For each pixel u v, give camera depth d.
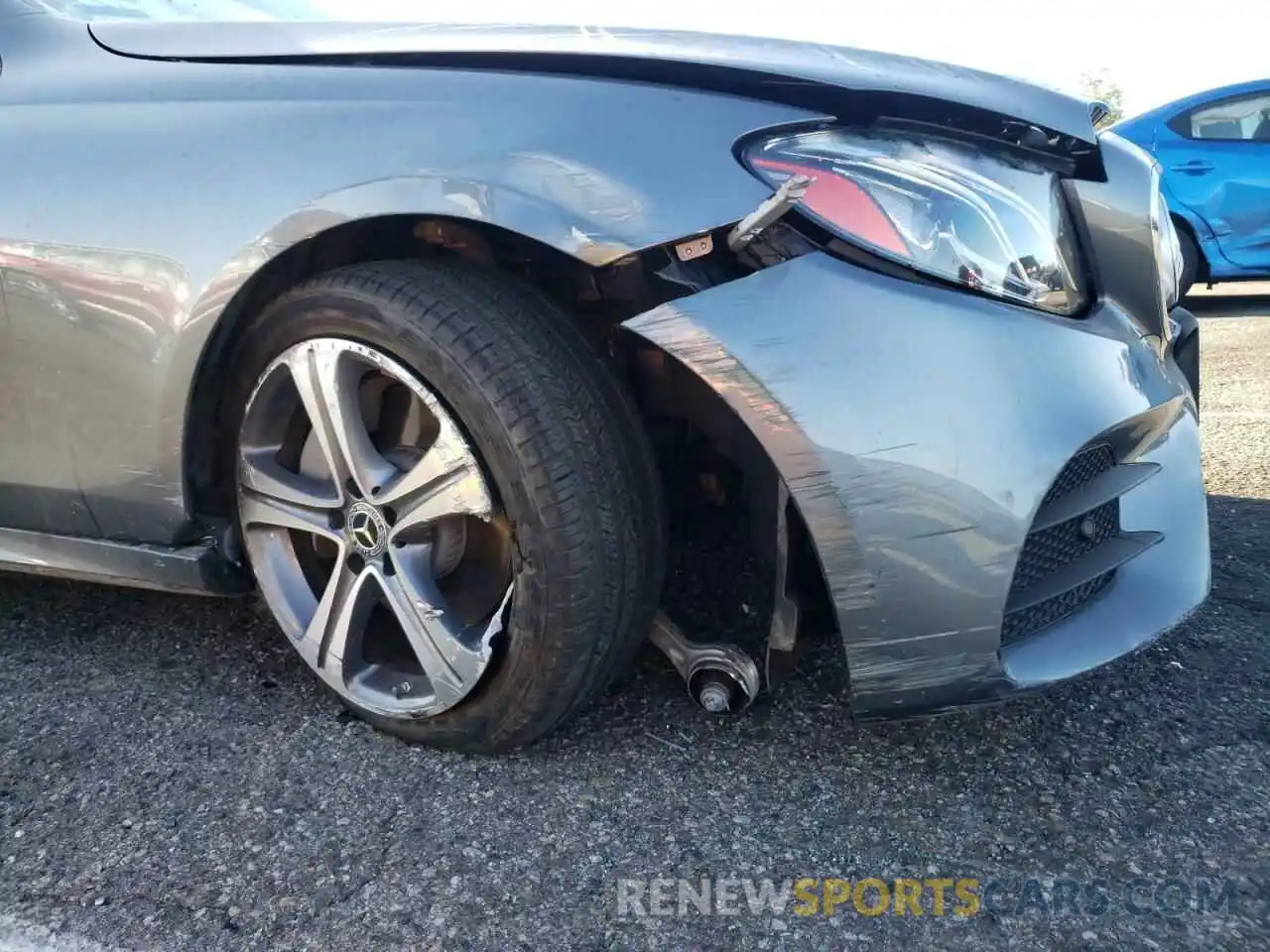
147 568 1.91
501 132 1.54
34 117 1.87
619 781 1.70
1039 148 1.74
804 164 1.49
